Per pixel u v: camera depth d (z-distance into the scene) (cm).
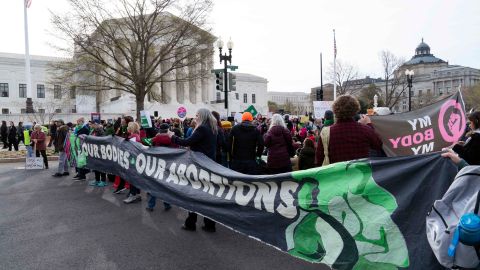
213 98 8031
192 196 536
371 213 325
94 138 921
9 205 771
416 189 301
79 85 3050
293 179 384
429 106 489
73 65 2958
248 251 493
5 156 1747
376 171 326
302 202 375
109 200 812
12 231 590
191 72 3253
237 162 615
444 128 472
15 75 7056
